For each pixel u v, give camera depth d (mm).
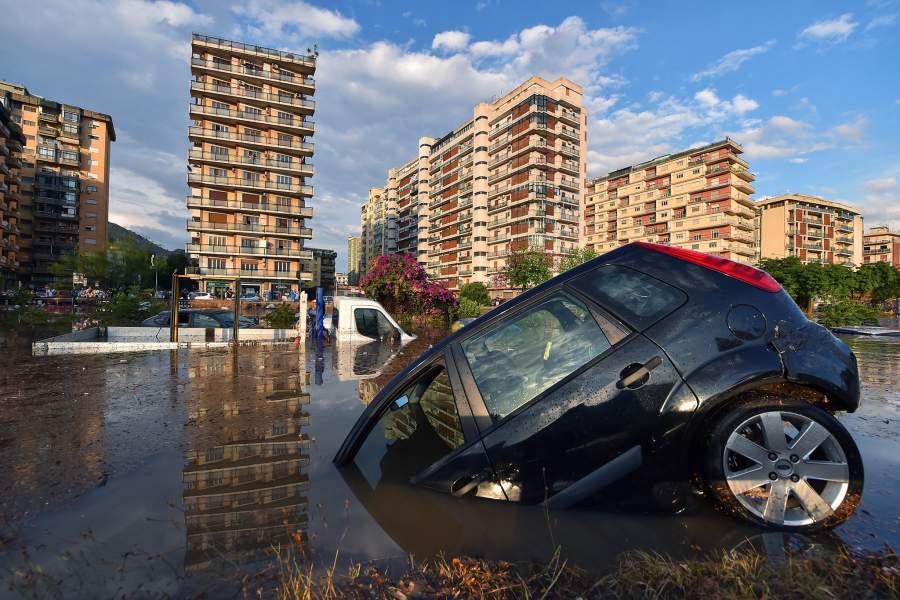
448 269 100938
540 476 2271
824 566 1667
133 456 2975
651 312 2434
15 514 2107
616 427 2240
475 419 2455
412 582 1589
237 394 5105
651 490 2195
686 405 2178
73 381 5973
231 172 64375
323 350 10008
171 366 7438
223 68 62219
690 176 84625
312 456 2982
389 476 2611
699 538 1938
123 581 1573
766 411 2121
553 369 2473
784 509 2043
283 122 65875
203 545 1838
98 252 64312
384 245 135000
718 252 79812
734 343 2258
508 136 79750
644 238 93500
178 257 91000
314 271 139500
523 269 45906
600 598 1496
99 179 93750
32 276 86000
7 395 5031
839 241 106625
